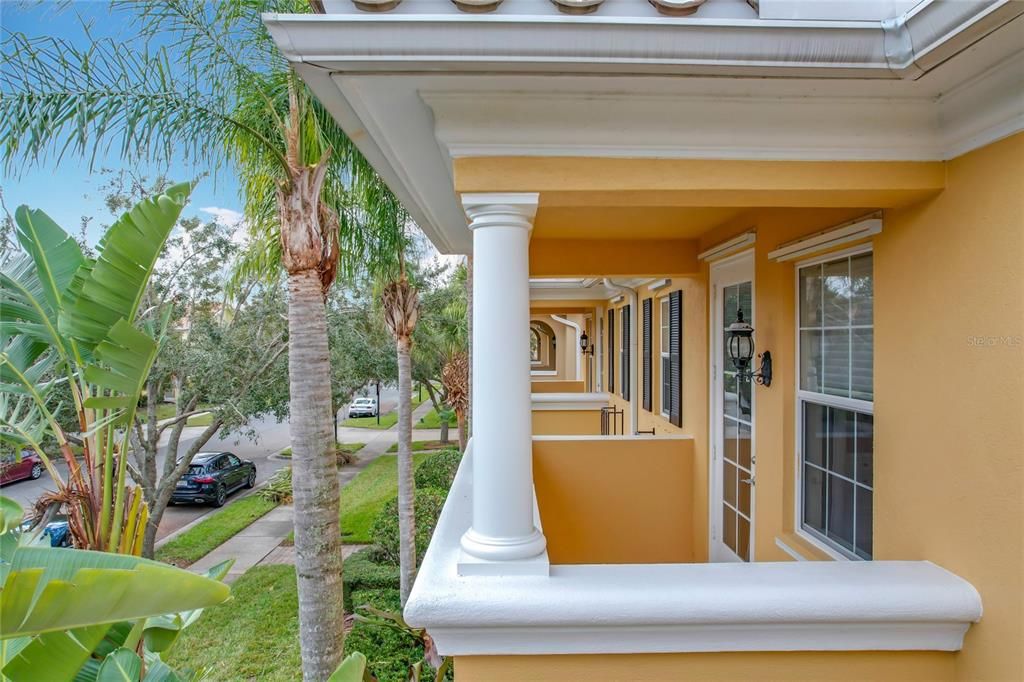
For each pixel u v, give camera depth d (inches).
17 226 152.1
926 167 88.5
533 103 81.9
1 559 105.0
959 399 86.3
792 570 89.6
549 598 81.7
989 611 81.0
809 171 87.9
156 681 112.2
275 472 764.0
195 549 470.9
